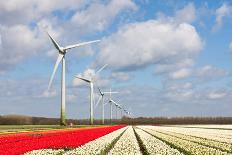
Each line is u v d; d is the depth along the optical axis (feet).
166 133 253.85
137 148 135.23
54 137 174.70
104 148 132.46
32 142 145.79
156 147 138.41
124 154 115.75
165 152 122.21
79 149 127.95
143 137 200.23
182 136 214.48
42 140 155.84
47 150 122.62
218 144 157.48
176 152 122.62
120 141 169.27
